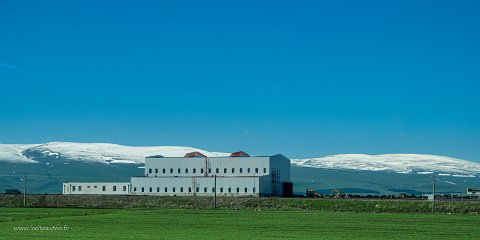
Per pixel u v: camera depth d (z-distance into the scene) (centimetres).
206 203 16400
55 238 8181
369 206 14838
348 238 8494
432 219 11844
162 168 19350
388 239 8419
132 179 19050
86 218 11700
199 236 8575
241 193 18050
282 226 10244
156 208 15600
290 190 19788
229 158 18988
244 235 8762
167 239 8175
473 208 14012
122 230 9375
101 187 19788
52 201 17425
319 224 10638
